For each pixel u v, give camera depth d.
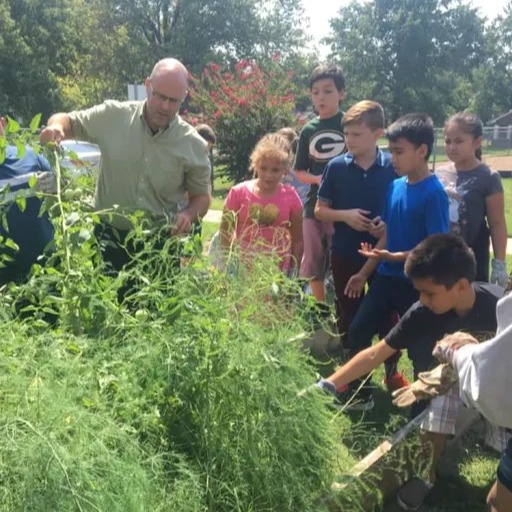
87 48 39.56
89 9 40.16
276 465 2.02
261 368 2.07
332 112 4.70
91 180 2.84
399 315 3.69
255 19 43.00
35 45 35.72
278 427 2.04
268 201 3.75
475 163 4.11
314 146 4.72
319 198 4.04
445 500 2.99
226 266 2.30
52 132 2.95
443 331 2.80
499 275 4.06
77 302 2.14
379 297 3.62
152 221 2.94
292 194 3.88
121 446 1.68
